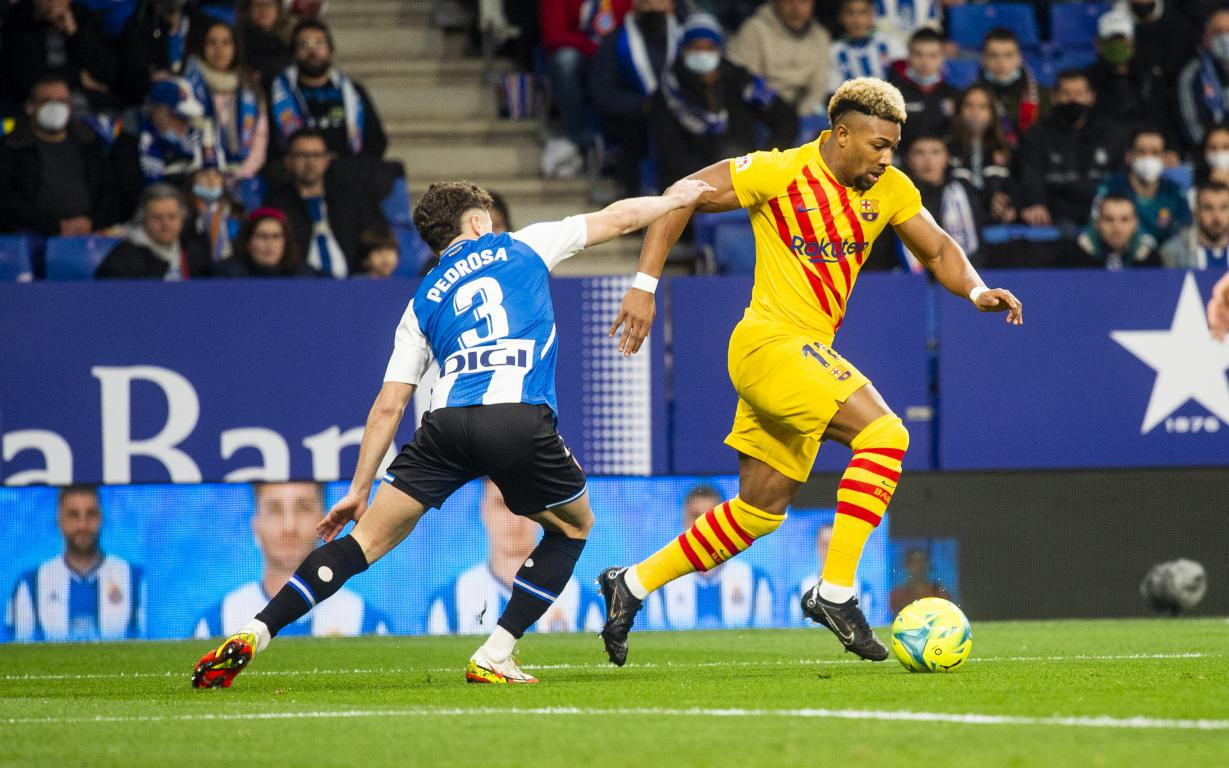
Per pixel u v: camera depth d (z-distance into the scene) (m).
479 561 30.95
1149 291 32.22
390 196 36.94
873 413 19.12
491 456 17.50
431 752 12.67
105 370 30.45
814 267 19.48
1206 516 32.38
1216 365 32.38
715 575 31.23
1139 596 32.25
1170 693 16.31
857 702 15.82
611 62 41.75
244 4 41.50
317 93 39.66
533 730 13.84
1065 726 13.70
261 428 30.72
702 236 37.94
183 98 37.44
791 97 42.53
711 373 31.41
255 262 33.91
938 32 41.38
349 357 30.88
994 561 31.86
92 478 30.41
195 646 28.34
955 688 17.08
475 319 17.64
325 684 19.23
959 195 36.78
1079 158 40.31
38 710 16.27
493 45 46.94
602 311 31.25
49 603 30.19
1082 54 46.12
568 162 43.72
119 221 37.09
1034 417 31.94
